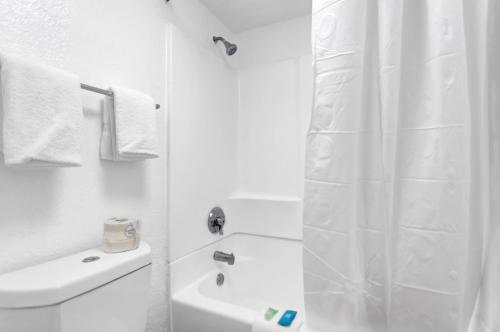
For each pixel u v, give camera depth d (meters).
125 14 1.10
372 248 0.80
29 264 0.77
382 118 0.78
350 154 0.81
